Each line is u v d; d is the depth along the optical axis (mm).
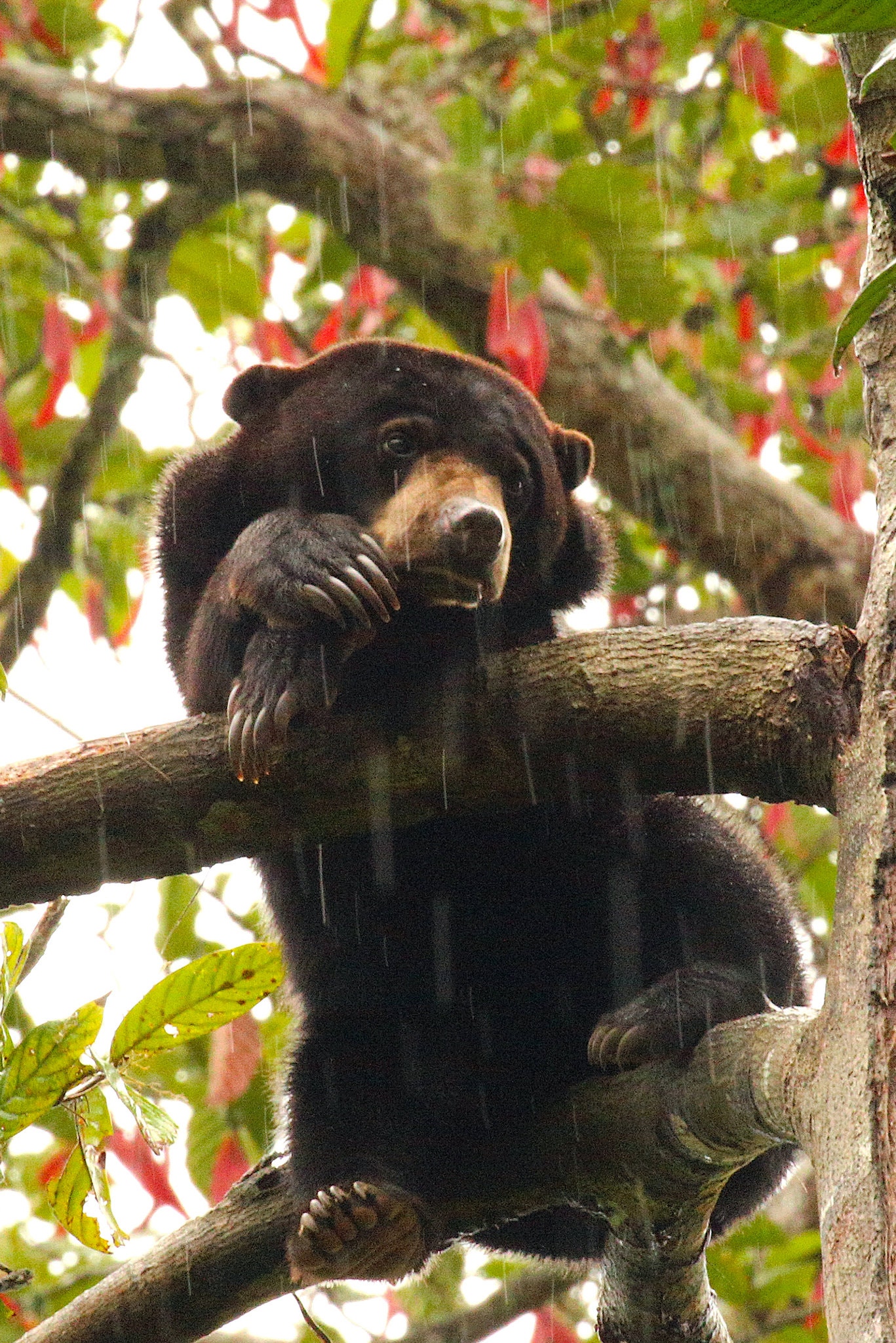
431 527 7230
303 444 8375
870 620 5480
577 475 9266
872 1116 4461
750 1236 12188
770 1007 7074
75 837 5980
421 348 8656
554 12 13867
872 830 5004
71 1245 13039
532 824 7969
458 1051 8422
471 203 10883
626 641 6105
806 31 4219
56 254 13758
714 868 8188
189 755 6098
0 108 13211
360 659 7160
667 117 14469
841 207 14836
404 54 14898
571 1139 6801
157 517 8594
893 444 5594
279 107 13336
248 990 5605
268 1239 7242
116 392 13523
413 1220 7152
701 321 15367
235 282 14055
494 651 7516
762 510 13594
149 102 13273
